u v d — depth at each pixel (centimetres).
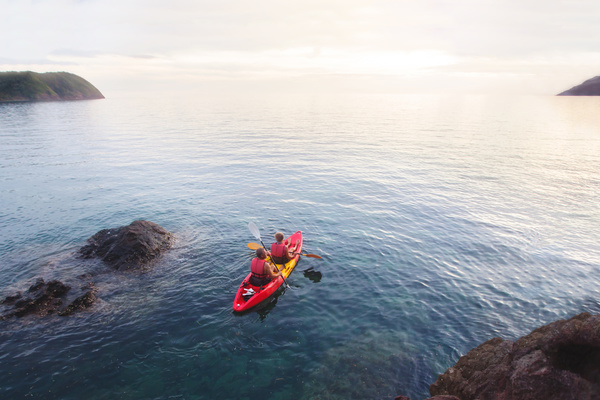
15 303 827
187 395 605
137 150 2973
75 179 2025
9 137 3631
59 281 895
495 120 5594
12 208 1542
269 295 912
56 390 605
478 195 1722
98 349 708
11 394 593
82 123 5038
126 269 1023
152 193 1769
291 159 2625
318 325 798
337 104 12306
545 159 2530
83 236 1260
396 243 1207
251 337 758
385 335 761
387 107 10081
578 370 389
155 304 864
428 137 3725
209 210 1532
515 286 940
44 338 733
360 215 1470
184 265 1056
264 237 1263
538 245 1177
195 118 6162
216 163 2475
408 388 623
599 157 2578
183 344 730
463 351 709
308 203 1623
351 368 669
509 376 444
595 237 1231
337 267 1056
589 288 927
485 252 1133
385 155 2762
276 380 641
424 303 871
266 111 8225
